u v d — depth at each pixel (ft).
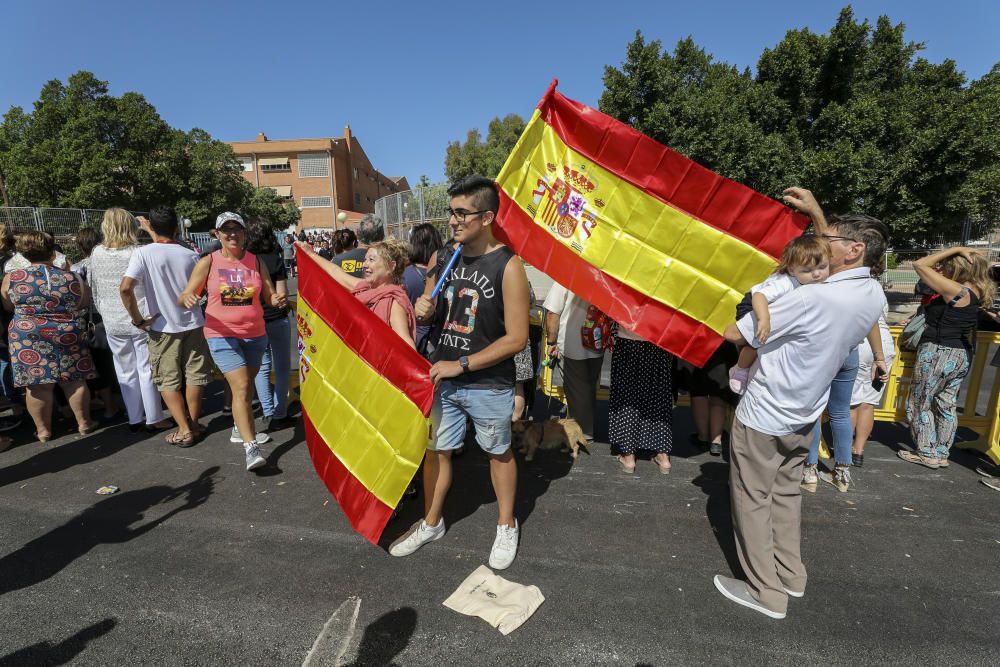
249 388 11.66
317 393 9.58
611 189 9.55
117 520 9.86
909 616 7.45
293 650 6.73
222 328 11.15
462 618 7.30
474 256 8.15
